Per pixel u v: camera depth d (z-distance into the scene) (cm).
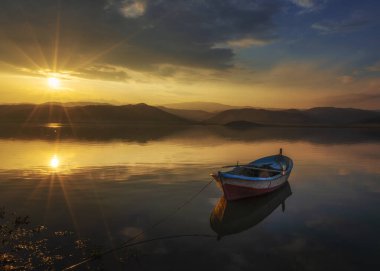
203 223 1517
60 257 1130
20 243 1238
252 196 1978
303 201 1931
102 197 1953
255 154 4312
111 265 1084
